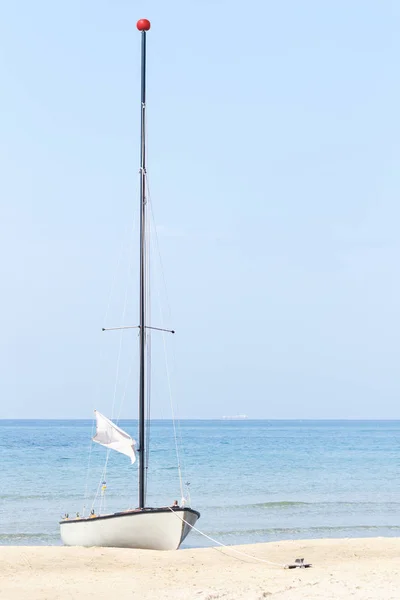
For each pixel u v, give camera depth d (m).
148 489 49.84
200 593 19.34
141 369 30.52
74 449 89.25
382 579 21.02
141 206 31.84
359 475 59.75
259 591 19.45
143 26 32.56
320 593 19.00
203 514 39.00
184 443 109.56
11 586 20.55
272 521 36.69
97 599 19.22
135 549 26.42
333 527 34.84
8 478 55.88
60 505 42.34
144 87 32.53
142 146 32.19
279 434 162.12
